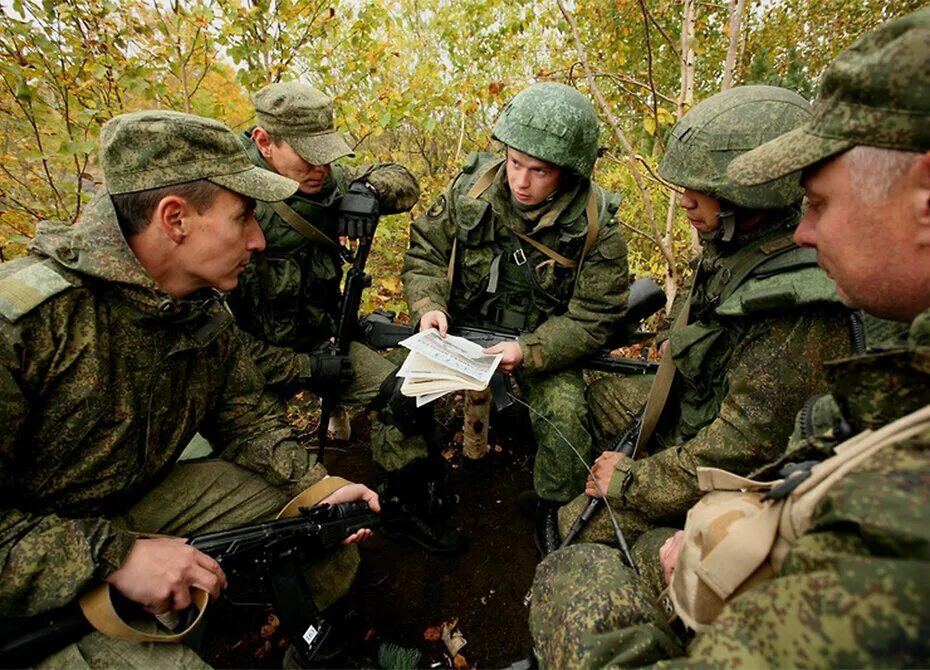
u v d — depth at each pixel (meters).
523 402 2.39
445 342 2.10
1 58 2.47
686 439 1.83
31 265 1.16
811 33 6.04
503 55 4.48
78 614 1.15
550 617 0.93
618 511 1.71
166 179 1.16
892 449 0.58
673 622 0.95
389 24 3.69
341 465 2.73
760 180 0.89
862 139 0.74
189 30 2.95
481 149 4.93
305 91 2.00
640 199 4.55
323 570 1.72
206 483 1.67
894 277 0.79
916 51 0.68
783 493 0.70
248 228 1.35
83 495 1.33
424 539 2.20
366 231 2.19
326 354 2.26
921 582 0.46
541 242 2.20
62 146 2.44
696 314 1.74
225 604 1.95
